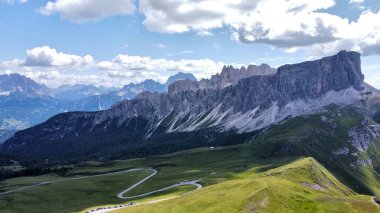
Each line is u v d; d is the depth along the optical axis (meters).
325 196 168.25
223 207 153.25
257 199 158.25
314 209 154.50
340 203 158.12
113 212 178.62
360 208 154.38
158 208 170.75
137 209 176.00
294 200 162.75
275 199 161.25
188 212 156.25
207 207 158.00
